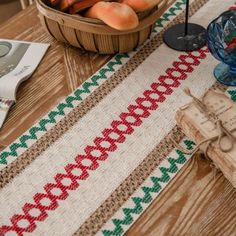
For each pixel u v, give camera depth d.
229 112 0.71
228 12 0.88
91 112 0.83
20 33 1.01
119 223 0.66
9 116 0.83
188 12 1.00
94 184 0.71
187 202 0.67
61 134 0.79
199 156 0.73
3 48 0.96
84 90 0.87
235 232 0.64
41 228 0.66
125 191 0.70
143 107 0.82
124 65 0.92
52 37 0.98
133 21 0.84
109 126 0.80
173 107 0.82
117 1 0.89
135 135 0.78
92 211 0.68
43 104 0.85
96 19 0.86
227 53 0.83
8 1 1.49
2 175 0.74
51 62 0.94
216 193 0.68
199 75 0.88
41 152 0.77
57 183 0.72
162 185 0.70
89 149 0.76
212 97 0.74
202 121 0.71
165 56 0.93
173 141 0.76
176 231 0.64
